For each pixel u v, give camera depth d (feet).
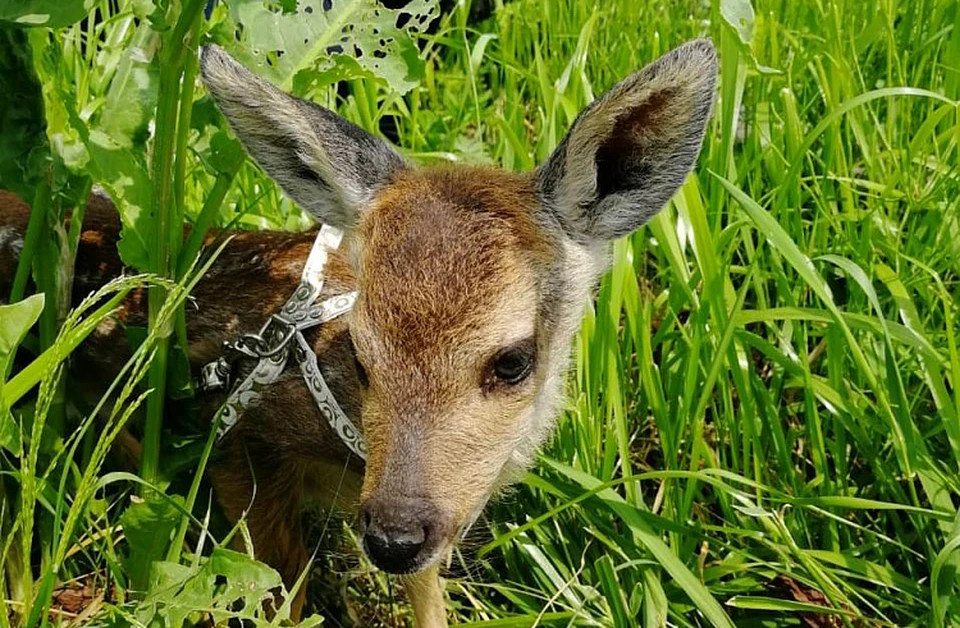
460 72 3.02
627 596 2.13
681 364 2.26
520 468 2.06
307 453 2.11
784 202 2.35
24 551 1.77
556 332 1.98
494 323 1.82
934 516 2.03
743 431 2.20
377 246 1.86
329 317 2.03
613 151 1.97
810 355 2.37
